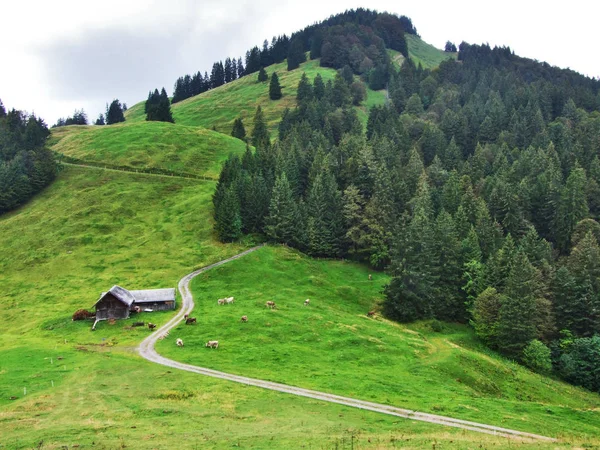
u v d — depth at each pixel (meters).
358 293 114.88
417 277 105.44
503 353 95.00
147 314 94.31
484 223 131.38
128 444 39.91
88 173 181.00
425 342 89.38
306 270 122.94
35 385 58.34
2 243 139.75
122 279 116.31
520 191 146.50
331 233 139.12
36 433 43.00
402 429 47.31
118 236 139.75
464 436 45.00
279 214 137.50
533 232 121.88
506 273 108.38
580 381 87.38
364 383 63.78
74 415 47.75
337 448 39.53
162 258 127.44
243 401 53.47
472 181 171.88
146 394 54.31
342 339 82.75
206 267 121.31
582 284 100.94
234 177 155.00
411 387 65.06
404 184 154.25
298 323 88.00
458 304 112.69
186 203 157.75
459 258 119.75
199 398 53.50
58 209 156.50
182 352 73.00
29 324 93.69
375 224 135.25
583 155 182.12
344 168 164.75
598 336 92.94
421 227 117.19
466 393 67.25
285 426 45.72
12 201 161.75
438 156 194.88
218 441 40.72
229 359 70.50
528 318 93.75
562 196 137.12
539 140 196.88
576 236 128.62
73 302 104.12
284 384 61.12
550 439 47.62
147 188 169.00
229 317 89.06
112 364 66.50
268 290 109.69
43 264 126.62
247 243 135.50
